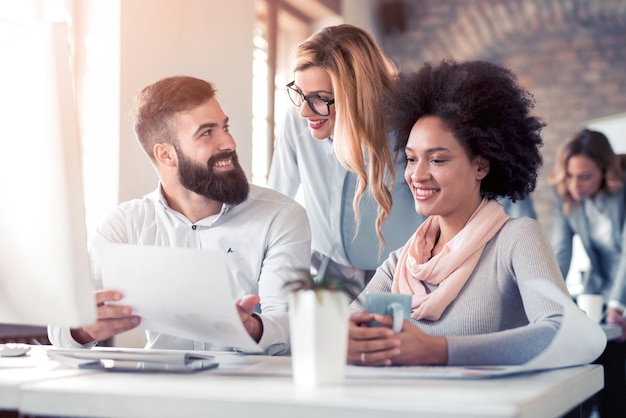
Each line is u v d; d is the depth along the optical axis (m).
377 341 1.32
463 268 1.62
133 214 2.11
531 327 1.40
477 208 1.69
